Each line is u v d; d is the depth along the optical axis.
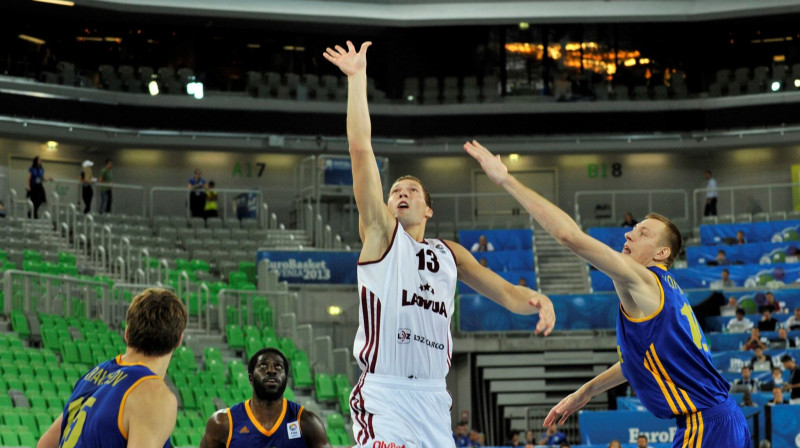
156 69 35.41
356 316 26.70
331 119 35.94
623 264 5.15
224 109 35.06
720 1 35.72
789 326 23.80
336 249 28.59
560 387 25.48
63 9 33.66
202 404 18.55
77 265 25.48
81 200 33.69
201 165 35.94
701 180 37.31
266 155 36.44
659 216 5.69
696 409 5.30
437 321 4.91
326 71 37.53
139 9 33.81
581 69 37.19
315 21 35.72
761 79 35.84
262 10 34.97
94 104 33.56
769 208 32.44
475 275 5.28
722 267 27.31
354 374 23.78
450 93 36.81
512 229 30.19
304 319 26.39
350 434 19.45
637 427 18.48
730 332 24.30
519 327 25.28
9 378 16.52
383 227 4.86
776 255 28.52
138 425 4.54
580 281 29.41
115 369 4.72
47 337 18.72
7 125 31.91
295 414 7.74
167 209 35.28
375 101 36.56
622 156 37.28
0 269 22.30
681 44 37.28
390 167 37.44
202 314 23.52
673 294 5.31
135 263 25.70
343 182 30.22
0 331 18.89
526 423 24.61
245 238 30.38
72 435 4.63
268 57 37.00
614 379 5.97
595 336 25.64
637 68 37.19
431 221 37.09
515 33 37.50
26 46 34.12
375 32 37.44
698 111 36.06
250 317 23.36
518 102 36.53
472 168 37.28
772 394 19.33
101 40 35.34
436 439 4.87
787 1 34.97
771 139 35.34
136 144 34.31
